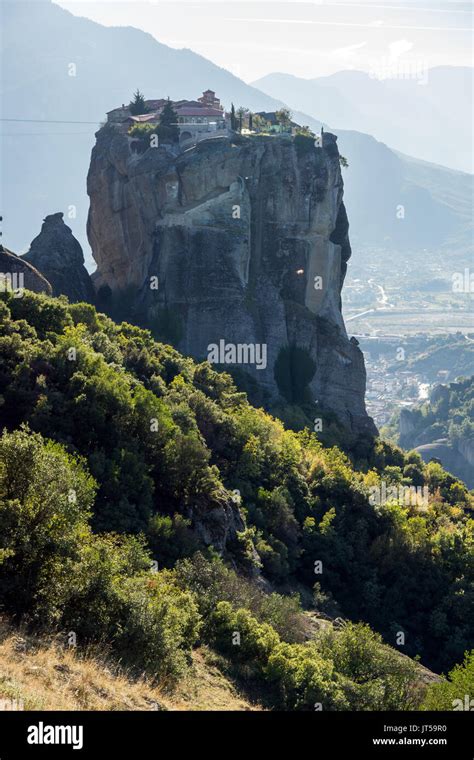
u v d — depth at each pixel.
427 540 94.38
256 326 145.50
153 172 150.00
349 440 136.62
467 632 87.44
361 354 155.25
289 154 154.38
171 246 145.62
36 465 43.31
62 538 42.69
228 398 106.62
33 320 88.12
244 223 148.75
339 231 164.62
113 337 102.06
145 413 74.19
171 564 63.59
